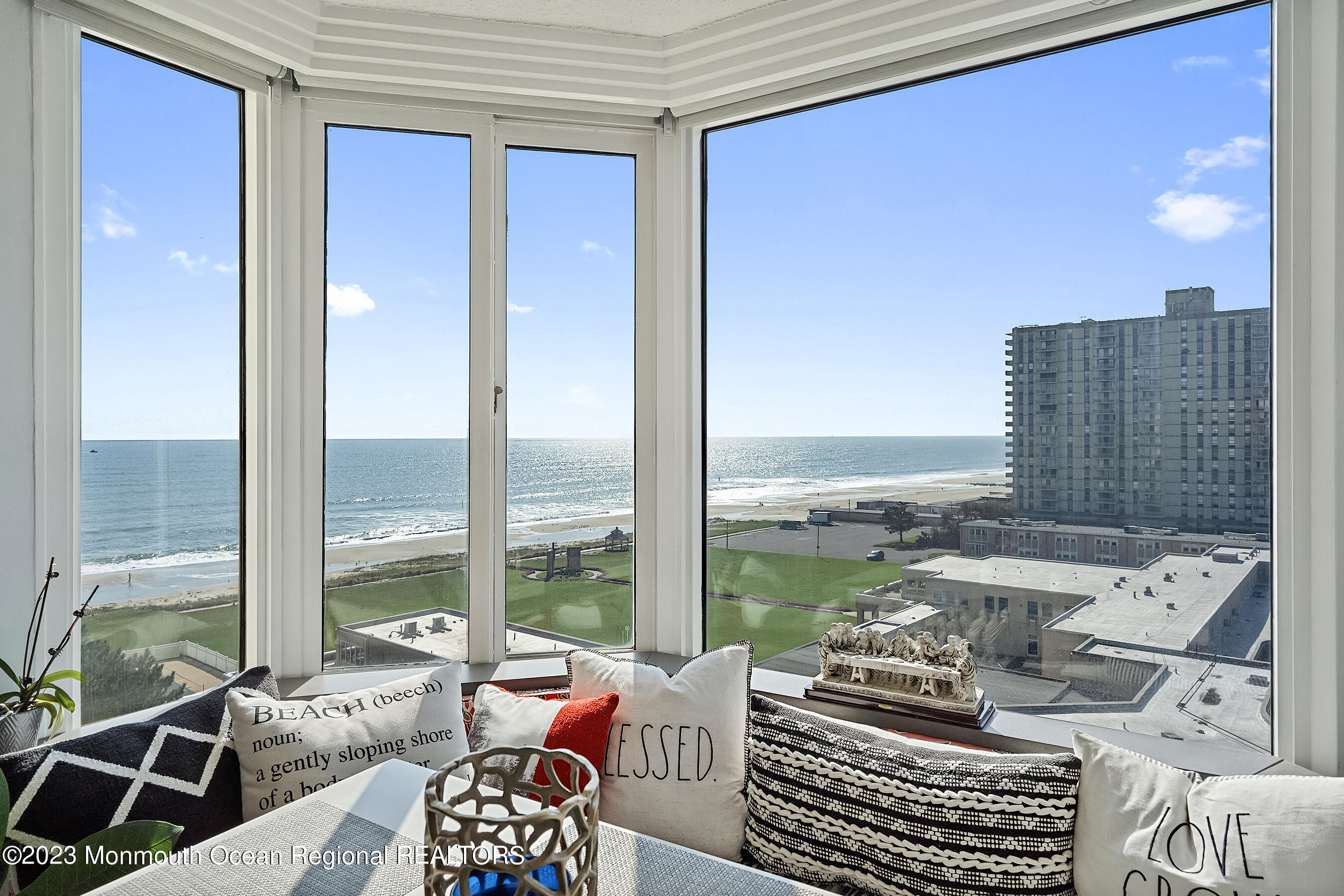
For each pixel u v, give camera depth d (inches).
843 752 64.2
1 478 67.5
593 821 36.5
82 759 57.7
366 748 66.4
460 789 58.4
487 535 96.1
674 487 99.8
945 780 59.7
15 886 51.8
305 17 83.7
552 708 72.8
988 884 56.5
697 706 72.2
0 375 67.4
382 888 44.1
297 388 90.7
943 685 76.2
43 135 70.6
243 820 62.9
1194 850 52.5
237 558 88.5
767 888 47.0
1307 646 66.8
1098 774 57.9
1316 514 66.3
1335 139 65.1
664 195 99.5
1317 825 49.8
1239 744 70.6
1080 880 56.0
